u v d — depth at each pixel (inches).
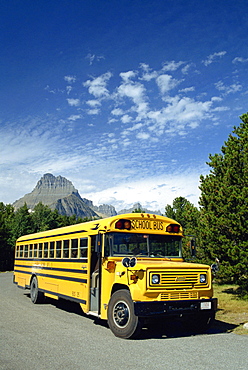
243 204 514.9
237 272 498.3
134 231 348.2
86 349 257.0
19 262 657.6
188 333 322.3
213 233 539.8
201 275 315.0
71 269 413.7
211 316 320.5
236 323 366.0
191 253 382.9
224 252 529.3
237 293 594.9
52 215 2719.0
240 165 543.2
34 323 362.6
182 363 222.2
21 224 2220.7
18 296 627.8
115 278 317.4
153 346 267.1
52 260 480.4
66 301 559.2
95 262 379.6
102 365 217.6
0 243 1957.4
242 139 558.6
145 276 287.9
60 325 353.7
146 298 286.2
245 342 281.3
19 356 237.8
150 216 359.3
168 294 294.0
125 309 296.4
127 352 248.8
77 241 405.7
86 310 365.4
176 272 301.6
